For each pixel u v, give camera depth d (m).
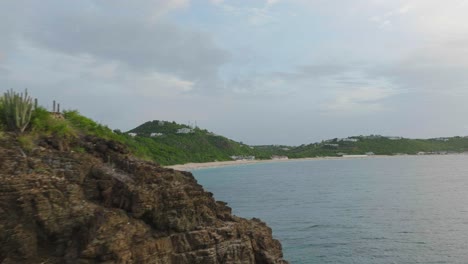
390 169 159.50
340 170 161.00
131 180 15.30
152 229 14.96
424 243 37.31
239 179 120.81
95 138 17.84
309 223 47.81
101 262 12.54
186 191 16.64
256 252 18.30
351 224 46.88
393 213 54.34
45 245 12.80
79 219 13.22
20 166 13.27
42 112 16.66
